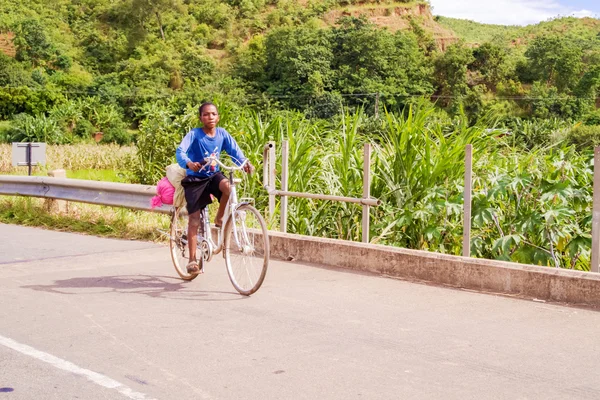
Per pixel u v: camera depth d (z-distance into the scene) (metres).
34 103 101.31
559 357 4.52
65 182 11.52
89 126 91.00
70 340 4.88
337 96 118.44
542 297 6.13
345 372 4.21
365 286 6.68
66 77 132.75
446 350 4.66
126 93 123.56
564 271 6.04
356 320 5.43
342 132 9.52
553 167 7.64
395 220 8.29
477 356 4.53
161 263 7.97
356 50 127.69
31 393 3.85
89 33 166.88
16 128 70.69
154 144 14.27
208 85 135.62
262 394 3.84
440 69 134.88
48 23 167.88
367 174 7.73
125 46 161.25
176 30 174.00
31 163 15.97
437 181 8.48
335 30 134.12
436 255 6.81
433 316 5.57
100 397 3.79
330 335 5.00
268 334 5.03
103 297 6.24
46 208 12.26
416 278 6.95
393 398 3.78
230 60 163.75
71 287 6.66
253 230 6.60
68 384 4.00
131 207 10.41
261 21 184.62
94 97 108.06
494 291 6.41
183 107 14.57
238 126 11.05
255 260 6.26
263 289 6.55
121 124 95.25
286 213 8.70
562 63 141.38
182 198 6.89
